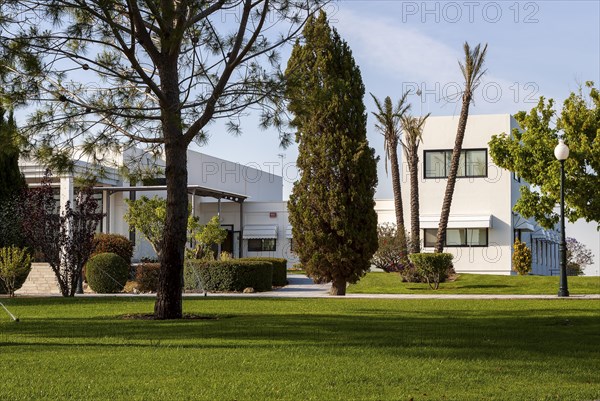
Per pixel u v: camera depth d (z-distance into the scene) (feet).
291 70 46.78
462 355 28.17
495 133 118.93
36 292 86.48
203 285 84.64
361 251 74.08
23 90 41.60
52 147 44.42
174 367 25.14
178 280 45.80
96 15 39.65
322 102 46.44
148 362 26.17
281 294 77.87
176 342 32.01
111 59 47.03
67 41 43.62
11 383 22.20
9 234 85.56
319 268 73.92
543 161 81.35
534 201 82.53
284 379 23.08
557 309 52.60
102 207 110.93
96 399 20.10
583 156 78.43
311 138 74.13
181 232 45.98
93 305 55.98
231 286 83.76
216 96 43.55
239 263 83.82
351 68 74.13
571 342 32.55
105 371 24.36
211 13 44.27
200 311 50.49
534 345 31.30
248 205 137.90
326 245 73.51
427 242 121.49
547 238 143.33
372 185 74.95
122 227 112.88
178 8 42.06
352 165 73.36
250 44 43.83
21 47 40.14
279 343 31.58
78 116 44.11
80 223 71.56
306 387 21.89
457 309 52.60
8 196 86.28
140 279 84.53
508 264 117.80
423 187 121.19
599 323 42.09
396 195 106.01
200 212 138.00
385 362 26.37
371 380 22.99
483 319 44.21
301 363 26.07
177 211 45.85
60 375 23.62
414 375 23.80
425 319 44.04
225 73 43.96
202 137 48.57
